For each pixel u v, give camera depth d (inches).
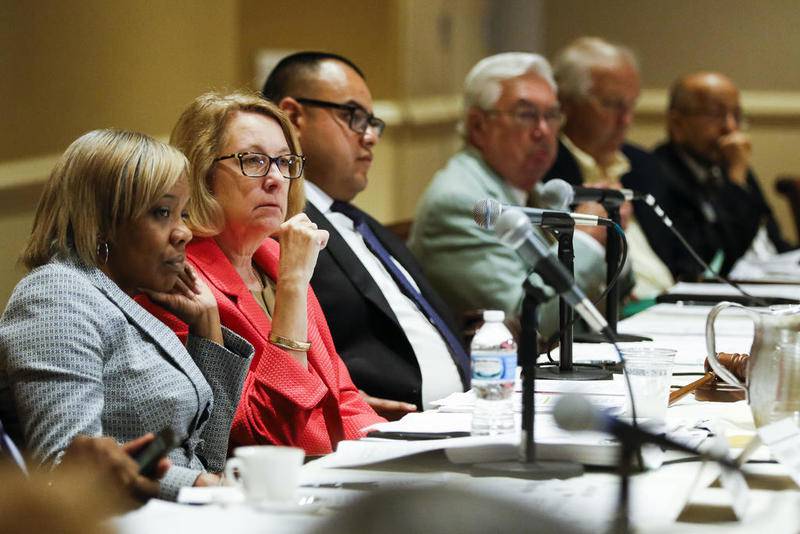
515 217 205.5
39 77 459.5
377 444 219.9
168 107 555.2
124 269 244.7
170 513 175.2
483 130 483.5
